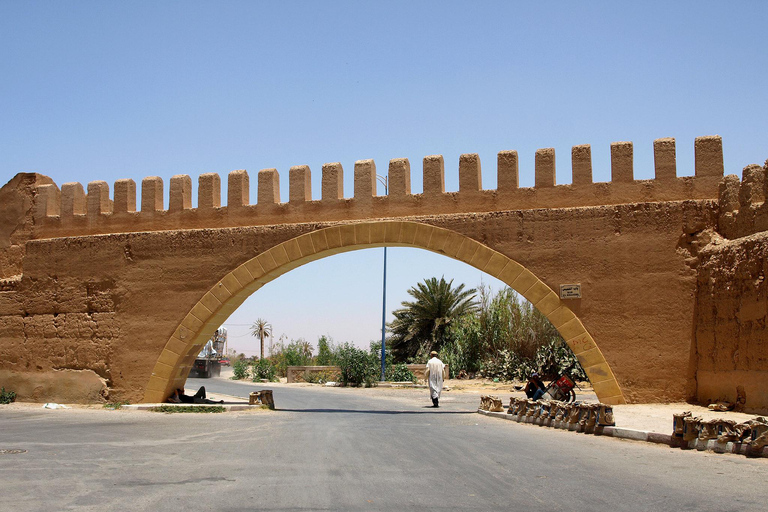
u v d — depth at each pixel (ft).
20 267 63.00
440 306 145.69
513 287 50.47
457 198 53.11
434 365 66.85
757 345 39.60
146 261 58.13
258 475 25.11
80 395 58.23
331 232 54.44
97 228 61.05
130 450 31.83
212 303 56.08
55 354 59.57
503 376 114.32
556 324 49.37
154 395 56.54
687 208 48.11
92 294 59.26
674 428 31.27
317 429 41.06
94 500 20.95
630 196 49.85
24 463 27.91
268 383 132.57
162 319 57.11
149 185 60.03
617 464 26.89
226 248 56.39
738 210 46.19
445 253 52.06
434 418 50.19
